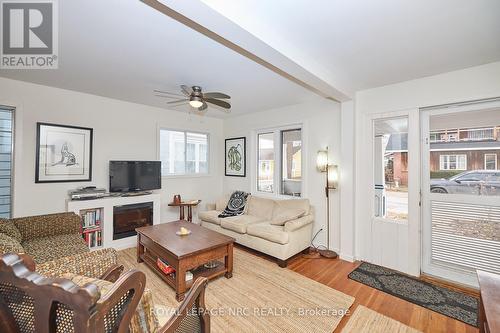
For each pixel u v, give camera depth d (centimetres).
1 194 297
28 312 68
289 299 229
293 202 380
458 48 210
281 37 189
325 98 368
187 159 490
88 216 335
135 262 312
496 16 163
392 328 189
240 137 503
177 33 191
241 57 233
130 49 218
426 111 283
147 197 388
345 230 328
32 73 277
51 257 212
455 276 264
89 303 57
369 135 318
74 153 345
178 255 224
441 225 274
